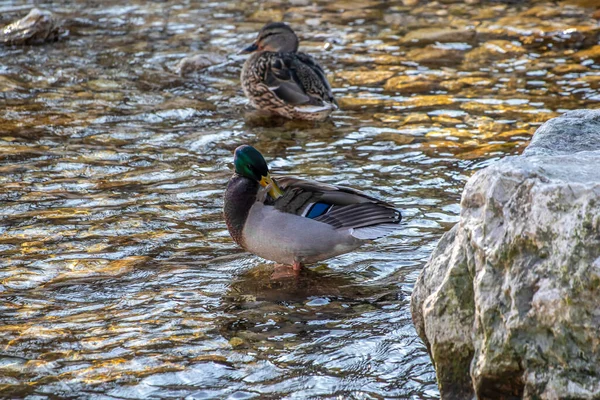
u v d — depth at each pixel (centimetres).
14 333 898
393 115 1648
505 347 635
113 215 1232
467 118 1609
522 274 636
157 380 802
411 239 1134
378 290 994
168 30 2223
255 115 1688
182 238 1158
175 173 1400
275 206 1012
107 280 1032
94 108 1714
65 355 852
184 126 1627
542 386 620
